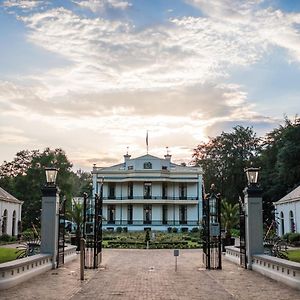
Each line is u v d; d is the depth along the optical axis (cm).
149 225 7394
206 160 8712
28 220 6850
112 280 1653
